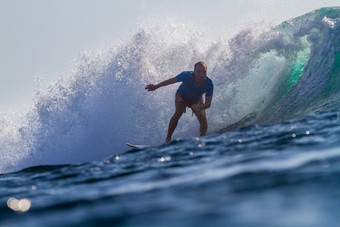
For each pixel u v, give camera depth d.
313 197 6.56
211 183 9.17
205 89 29.98
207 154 15.33
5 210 10.41
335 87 32.25
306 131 16.52
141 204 8.03
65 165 19.39
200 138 19.05
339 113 20.41
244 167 10.47
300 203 6.26
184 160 14.94
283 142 14.95
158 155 16.84
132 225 6.27
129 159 17.00
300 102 33.38
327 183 7.42
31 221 8.17
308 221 5.25
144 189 9.99
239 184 8.50
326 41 35.34
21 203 11.00
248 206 6.47
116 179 13.09
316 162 9.59
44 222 7.79
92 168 16.30
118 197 9.44
